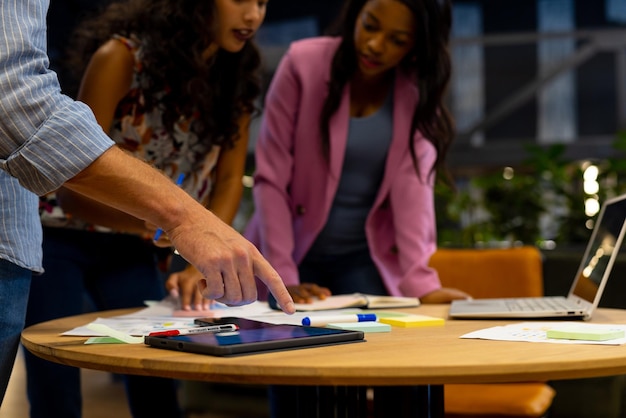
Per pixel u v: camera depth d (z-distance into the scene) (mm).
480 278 2277
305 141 1976
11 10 949
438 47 1948
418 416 1109
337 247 2014
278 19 9086
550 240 4148
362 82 2016
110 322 1274
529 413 1900
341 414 1233
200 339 949
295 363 825
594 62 9078
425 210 1958
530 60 9219
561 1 8977
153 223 974
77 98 1645
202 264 932
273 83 2072
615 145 4559
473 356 871
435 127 2010
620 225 1403
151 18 1644
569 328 1064
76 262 1706
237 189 1834
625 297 2387
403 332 1141
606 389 2359
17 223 1127
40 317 1634
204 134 1732
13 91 924
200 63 1661
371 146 1969
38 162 933
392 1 1828
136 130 1701
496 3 9102
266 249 1935
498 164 8625
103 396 3896
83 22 1821
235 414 3027
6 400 3744
